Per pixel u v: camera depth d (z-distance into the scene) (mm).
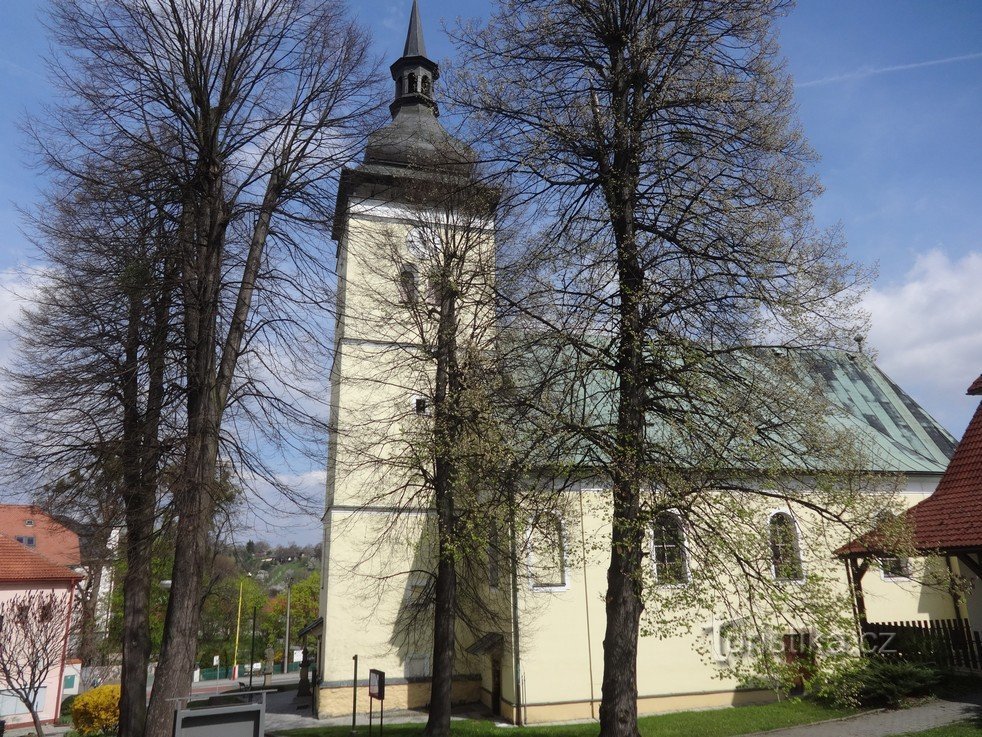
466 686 22422
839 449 10359
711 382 10117
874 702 15164
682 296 10492
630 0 11672
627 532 9836
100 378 12875
